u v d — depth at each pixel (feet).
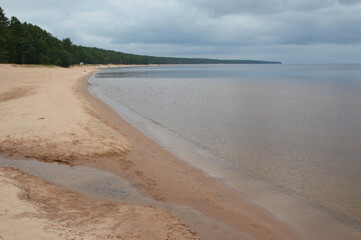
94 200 24.14
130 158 35.96
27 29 329.11
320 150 43.70
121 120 59.41
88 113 59.67
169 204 24.50
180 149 41.88
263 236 20.76
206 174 32.71
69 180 28.68
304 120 66.18
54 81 144.25
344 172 34.88
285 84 182.50
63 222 19.20
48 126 44.98
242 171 34.37
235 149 43.16
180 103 90.07
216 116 69.15
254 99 103.35
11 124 45.60
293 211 25.16
